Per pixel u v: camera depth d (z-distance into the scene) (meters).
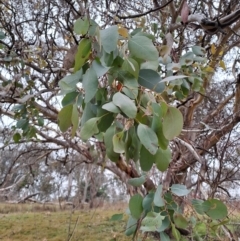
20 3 3.05
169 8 2.47
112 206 5.64
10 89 2.74
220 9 2.82
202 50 1.79
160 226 0.88
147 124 0.76
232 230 2.04
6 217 6.66
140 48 0.77
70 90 0.81
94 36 0.75
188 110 3.35
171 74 1.42
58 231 5.35
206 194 2.32
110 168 3.82
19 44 2.64
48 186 5.20
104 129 0.78
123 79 0.76
